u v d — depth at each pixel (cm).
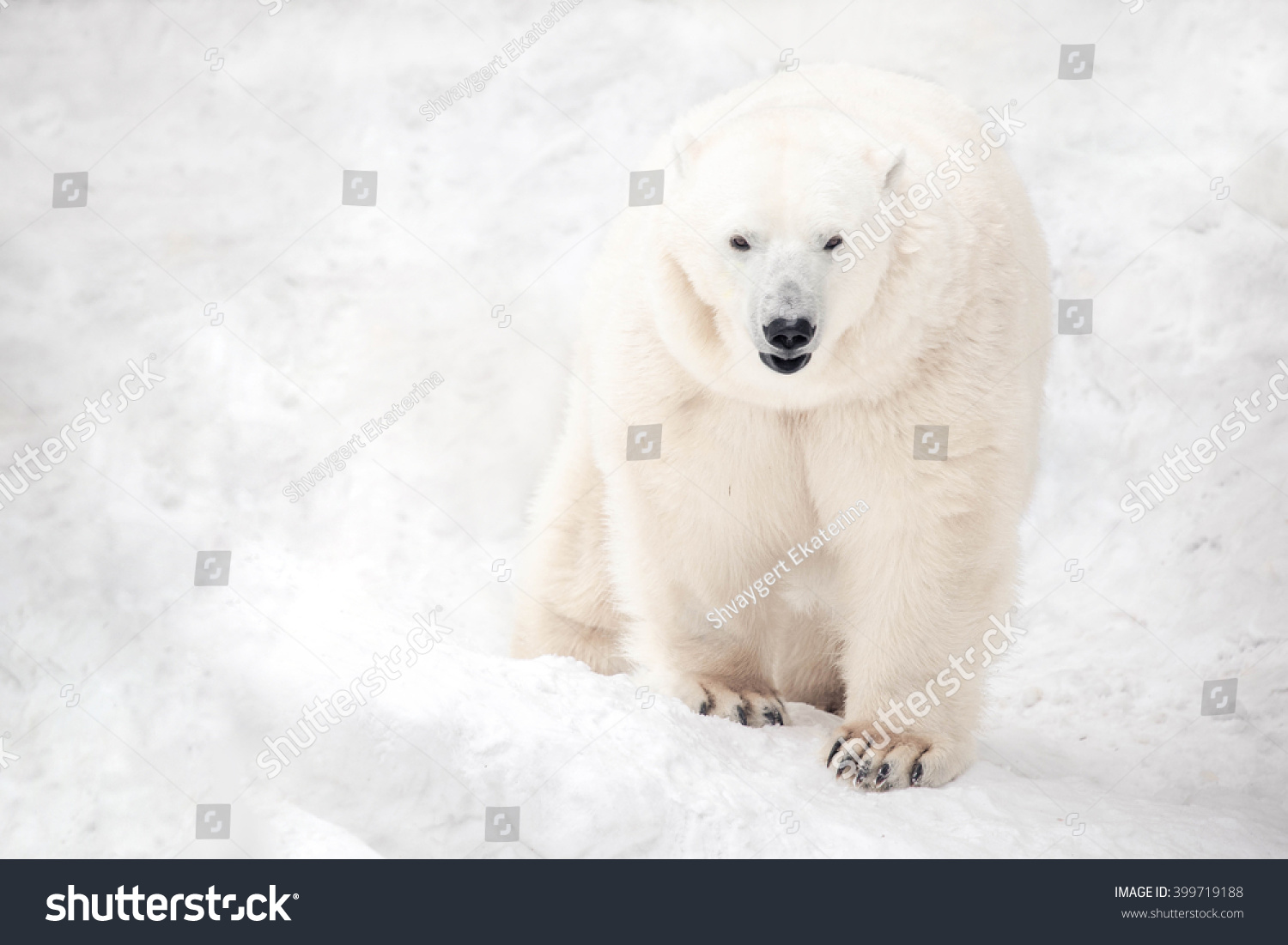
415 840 632
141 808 660
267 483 1109
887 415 675
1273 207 1368
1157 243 1349
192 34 1487
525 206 1399
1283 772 846
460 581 1072
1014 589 740
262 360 1212
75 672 755
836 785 686
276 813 636
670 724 696
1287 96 1423
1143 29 1503
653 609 767
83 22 1480
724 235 654
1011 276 705
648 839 625
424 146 1441
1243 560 1070
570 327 1286
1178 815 707
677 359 688
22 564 853
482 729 649
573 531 870
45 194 1323
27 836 658
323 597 878
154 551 887
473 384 1238
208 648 745
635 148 1459
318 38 1507
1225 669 977
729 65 1527
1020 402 698
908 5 1517
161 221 1321
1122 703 950
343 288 1302
